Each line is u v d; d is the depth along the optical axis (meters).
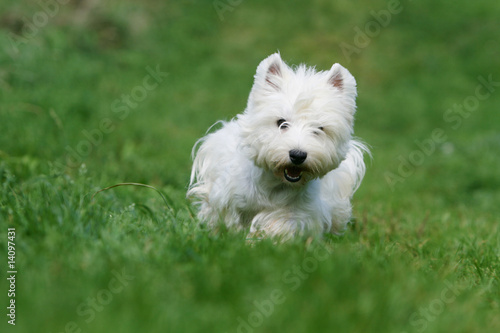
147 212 7.62
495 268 7.18
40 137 11.91
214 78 23.27
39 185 7.64
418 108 23.50
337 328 4.52
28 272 4.98
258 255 5.73
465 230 9.41
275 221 7.24
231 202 7.41
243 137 7.04
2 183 8.19
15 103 14.10
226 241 6.07
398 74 26.17
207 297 4.92
